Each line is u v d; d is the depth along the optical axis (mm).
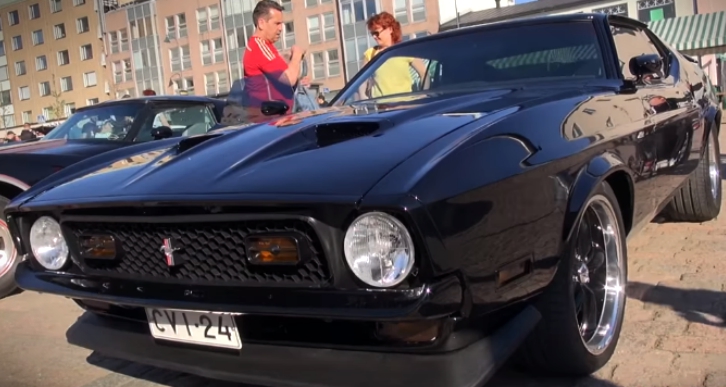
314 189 1849
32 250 2477
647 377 2459
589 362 2416
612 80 3180
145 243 2152
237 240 1958
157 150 2896
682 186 4102
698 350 2648
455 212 1798
